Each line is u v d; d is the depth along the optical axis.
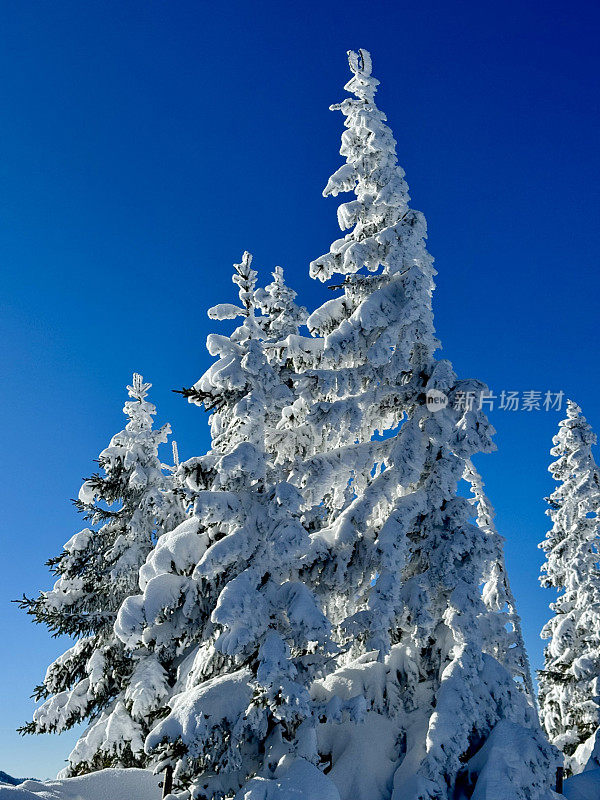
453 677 13.08
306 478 14.33
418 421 15.42
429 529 14.82
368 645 13.03
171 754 12.00
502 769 11.91
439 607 14.50
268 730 12.57
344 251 16.62
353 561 14.61
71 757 16.95
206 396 14.02
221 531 13.72
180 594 13.23
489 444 14.38
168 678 17.25
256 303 15.80
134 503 20.81
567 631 24.41
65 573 19.97
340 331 15.36
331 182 16.94
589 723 22.22
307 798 10.43
